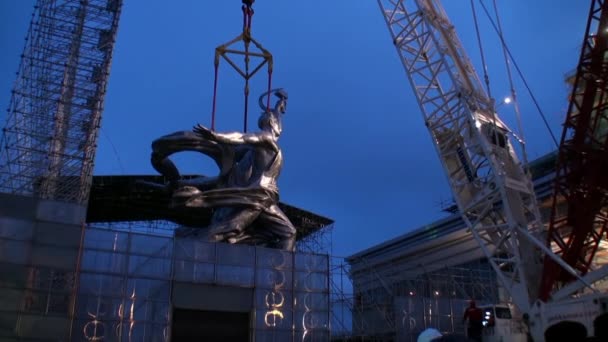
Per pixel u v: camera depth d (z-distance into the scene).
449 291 54.31
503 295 50.91
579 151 33.31
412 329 44.28
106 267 33.97
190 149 42.59
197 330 35.59
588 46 33.09
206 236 40.12
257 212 42.12
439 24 43.16
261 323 36.66
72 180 39.78
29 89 41.69
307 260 39.44
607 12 32.47
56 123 40.62
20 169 39.34
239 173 44.28
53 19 43.34
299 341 37.25
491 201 38.03
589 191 32.75
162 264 35.47
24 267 31.97
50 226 33.16
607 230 34.69
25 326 31.12
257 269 37.81
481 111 40.50
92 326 32.62
